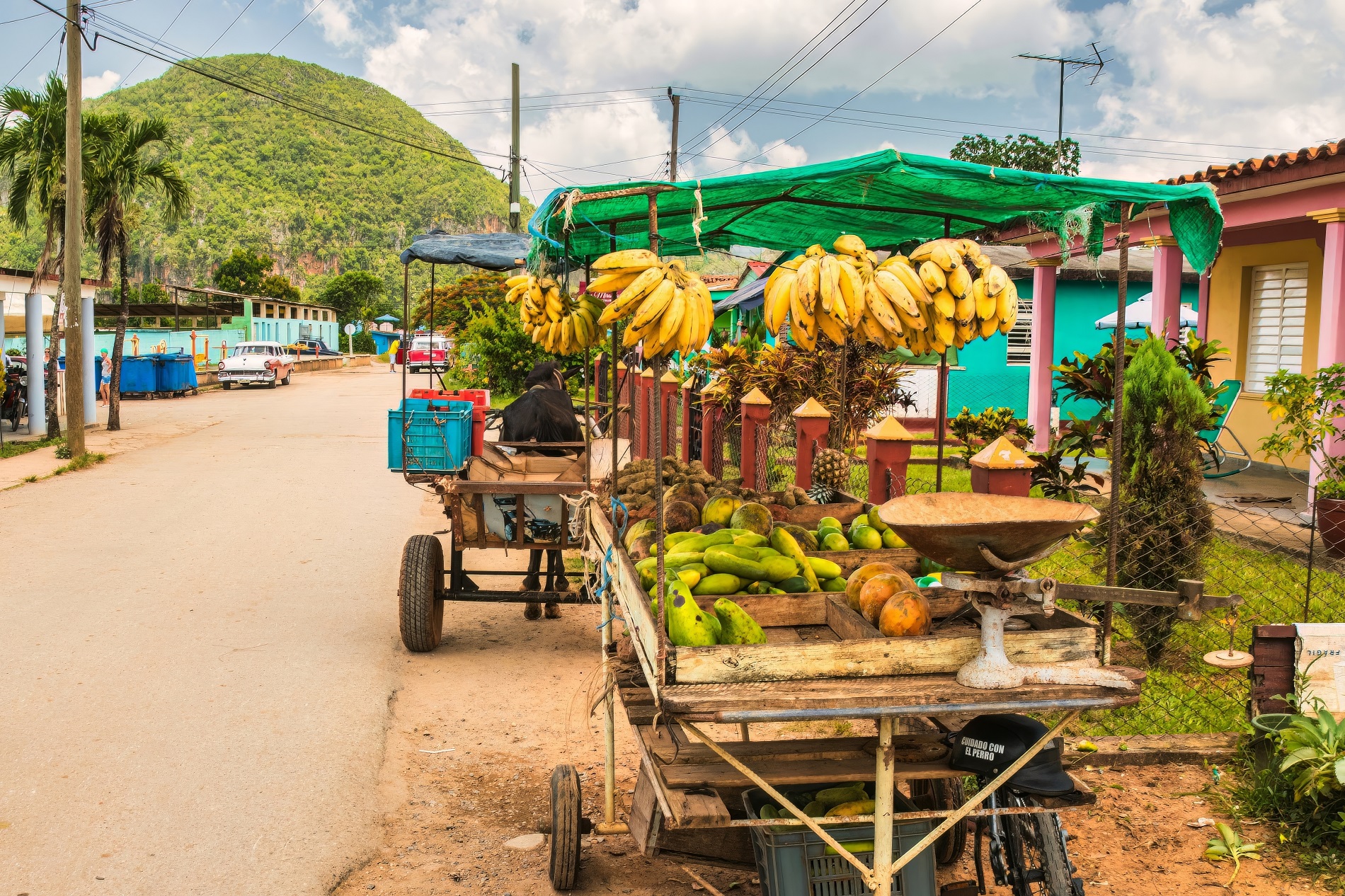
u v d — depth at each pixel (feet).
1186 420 20.43
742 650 9.47
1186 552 20.21
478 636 24.72
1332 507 25.94
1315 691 15.72
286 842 14.16
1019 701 9.30
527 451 28.14
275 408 89.25
